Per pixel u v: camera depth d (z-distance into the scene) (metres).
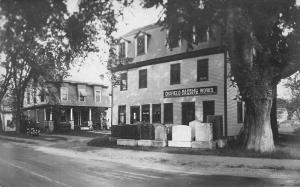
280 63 19.89
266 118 19.80
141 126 25.27
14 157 19.70
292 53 19.61
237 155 18.95
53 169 14.66
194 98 29.81
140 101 34.91
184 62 30.88
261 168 14.93
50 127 45.59
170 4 10.65
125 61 16.03
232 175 13.48
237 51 18.67
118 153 21.39
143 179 12.25
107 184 11.07
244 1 14.98
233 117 28.39
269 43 19.88
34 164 16.44
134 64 35.31
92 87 55.09
